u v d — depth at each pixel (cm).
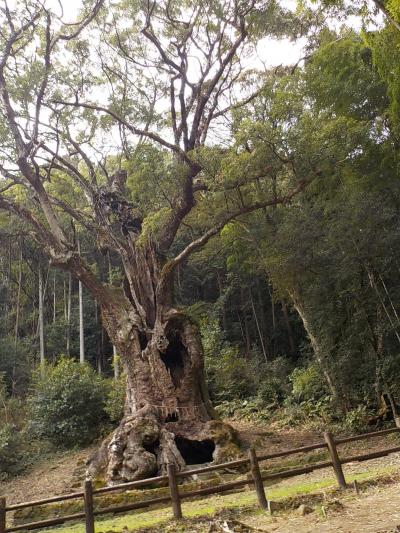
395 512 645
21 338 3291
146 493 1100
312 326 1681
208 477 1272
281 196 1614
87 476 1408
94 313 3316
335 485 859
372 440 1426
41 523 714
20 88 1597
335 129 1366
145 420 1423
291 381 2169
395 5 840
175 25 1841
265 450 1501
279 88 1465
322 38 1769
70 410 2066
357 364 1573
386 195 1532
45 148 1788
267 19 1727
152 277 1695
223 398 2342
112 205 1795
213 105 1841
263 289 3048
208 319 2709
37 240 1797
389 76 1132
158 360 1550
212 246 2355
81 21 1738
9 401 2491
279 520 707
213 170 1477
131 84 1867
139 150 1470
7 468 1833
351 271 1488
